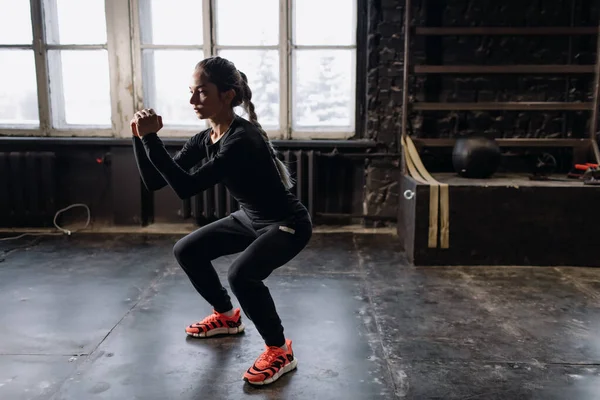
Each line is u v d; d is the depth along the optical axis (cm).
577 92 428
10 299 296
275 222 207
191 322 265
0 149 457
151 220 470
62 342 243
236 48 450
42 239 427
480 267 353
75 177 461
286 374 214
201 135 221
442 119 440
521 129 438
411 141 420
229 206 443
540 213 348
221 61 197
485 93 434
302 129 460
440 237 352
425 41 431
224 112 201
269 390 202
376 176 451
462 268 351
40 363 223
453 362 224
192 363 223
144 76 454
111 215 466
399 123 443
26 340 245
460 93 435
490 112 438
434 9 427
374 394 199
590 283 321
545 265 354
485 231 351
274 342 212
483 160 380
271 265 202
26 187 448
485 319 268
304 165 444
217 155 193
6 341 244
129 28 441
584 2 416
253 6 443
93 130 458
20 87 459
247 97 209
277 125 461
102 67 454
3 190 450
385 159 448
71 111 463
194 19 447
